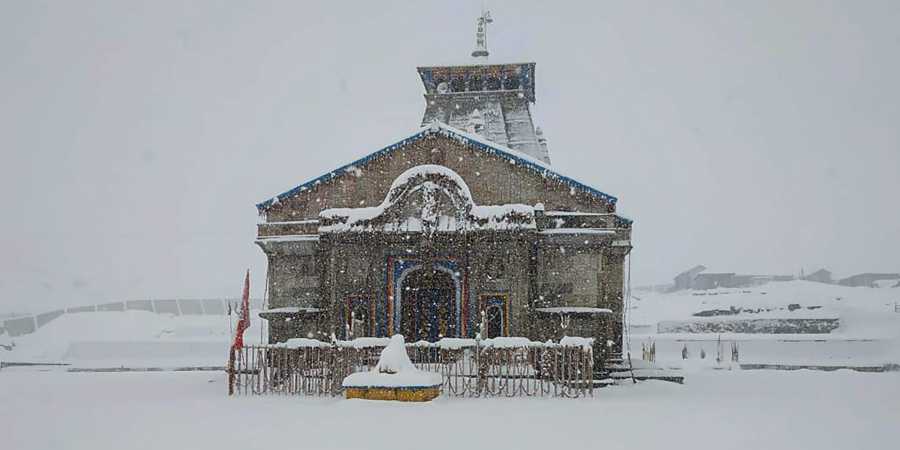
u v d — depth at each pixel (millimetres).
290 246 36875
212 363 63812
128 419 20406
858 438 17734
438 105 48844
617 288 38281
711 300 92375
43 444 16312
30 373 52156
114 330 83875
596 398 26953
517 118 47781
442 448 15680
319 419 20078
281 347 27984
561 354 27828
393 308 35750
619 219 38625
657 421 20344
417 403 23453
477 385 26859
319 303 36625
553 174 36000
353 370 28219
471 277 34938
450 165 36875
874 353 66875
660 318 89688
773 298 86875
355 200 37469
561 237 35062
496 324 34688
